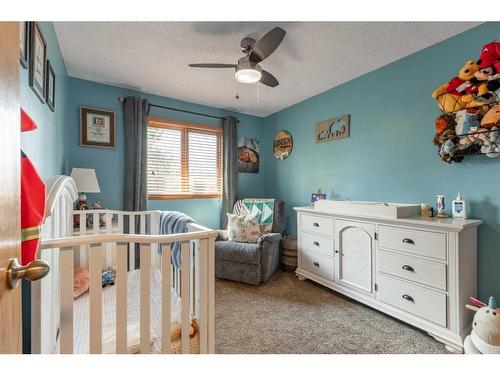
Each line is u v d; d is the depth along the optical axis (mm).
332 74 2670
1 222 533
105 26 1843
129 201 2941
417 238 1802
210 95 3270
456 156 1897
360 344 1677
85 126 2777
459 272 1625
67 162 2582
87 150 2807
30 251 787
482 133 1713
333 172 3039
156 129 3301
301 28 1873
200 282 1282
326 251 2516
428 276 1743
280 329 1848
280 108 3797
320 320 1968
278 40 1692
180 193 3461
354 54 2260
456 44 1961
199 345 1288
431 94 2123
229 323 1928
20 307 649
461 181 1956
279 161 3893
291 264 3051
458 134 1856
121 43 2074
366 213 2150
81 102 2771
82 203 2459
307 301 2297
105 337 1226
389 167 2449
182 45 2105
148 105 3084
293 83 2896
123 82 2861
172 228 1814
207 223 3666
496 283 1772
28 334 1091
